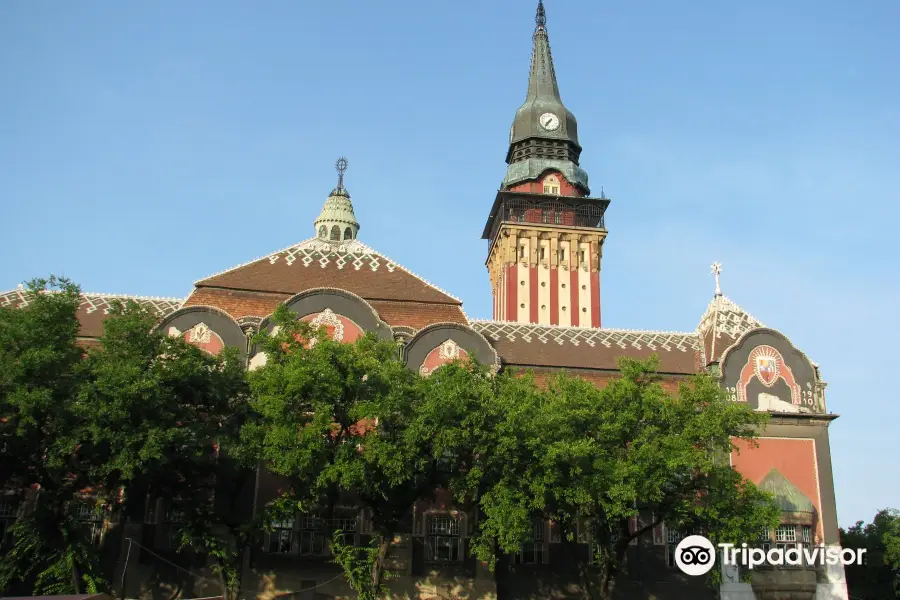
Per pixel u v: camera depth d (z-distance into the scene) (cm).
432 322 5466
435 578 4756
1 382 3522
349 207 6894
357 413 3678
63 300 3762
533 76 9744
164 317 4997
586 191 9194
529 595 4866
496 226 9150
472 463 3916
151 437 3575
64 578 3778
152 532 4553
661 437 4069
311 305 5112
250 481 4684
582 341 5891
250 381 3859
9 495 4553
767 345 5616
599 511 4150
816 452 5400
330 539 4016
